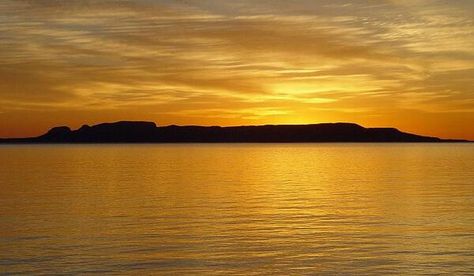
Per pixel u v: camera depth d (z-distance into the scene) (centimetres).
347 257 2142
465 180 5553
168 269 1994
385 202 3712
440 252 2202
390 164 9069
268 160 10912
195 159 11344
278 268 2006
